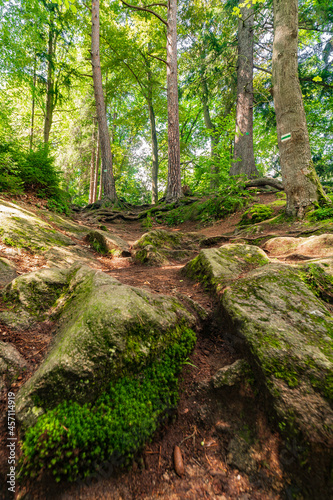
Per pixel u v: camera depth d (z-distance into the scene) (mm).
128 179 27359
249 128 10609
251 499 1274
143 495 1274
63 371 1434
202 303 2537
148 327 1823
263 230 5168
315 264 2506
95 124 17438
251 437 1500
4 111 8609
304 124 5066
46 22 11953
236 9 5777
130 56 14719
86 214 9898
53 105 13859
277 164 18625
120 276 3523
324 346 1643
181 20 15469
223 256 3264
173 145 10664
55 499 1178
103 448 1336
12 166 5641
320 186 5035
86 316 1733
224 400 1700
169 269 3998
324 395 1396
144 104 20281
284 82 5070
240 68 10758
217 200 8211
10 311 2092
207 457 1471
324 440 1254
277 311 1983
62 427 1299
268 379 1531
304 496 1228
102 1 13734
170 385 1720
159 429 1547
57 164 17688
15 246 3545
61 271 2775
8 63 11844
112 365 1537
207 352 2076
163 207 10094
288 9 5000
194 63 14844
